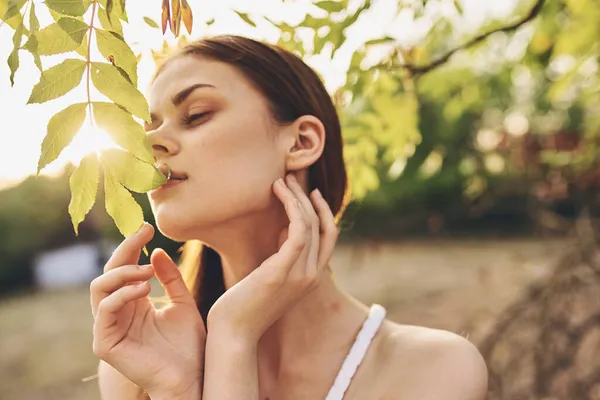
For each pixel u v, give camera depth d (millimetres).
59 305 11859
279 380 1319
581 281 3023
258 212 1230
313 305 1329
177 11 1024
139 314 1250
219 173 1178
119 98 955
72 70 944
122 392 1394
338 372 1293
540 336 3027
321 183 1394
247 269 1297
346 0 1618
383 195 12625
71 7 946
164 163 1183
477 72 3811
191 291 1510
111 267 1221
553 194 3504
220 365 1164
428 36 2123
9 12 944
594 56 3121
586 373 3000
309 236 1233
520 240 14023
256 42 1294
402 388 1228
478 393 1228
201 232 1218
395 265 11281
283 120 1269
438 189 12797
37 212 15156
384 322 1354
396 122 2434
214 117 1197
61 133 939
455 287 8258
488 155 3695
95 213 15430
